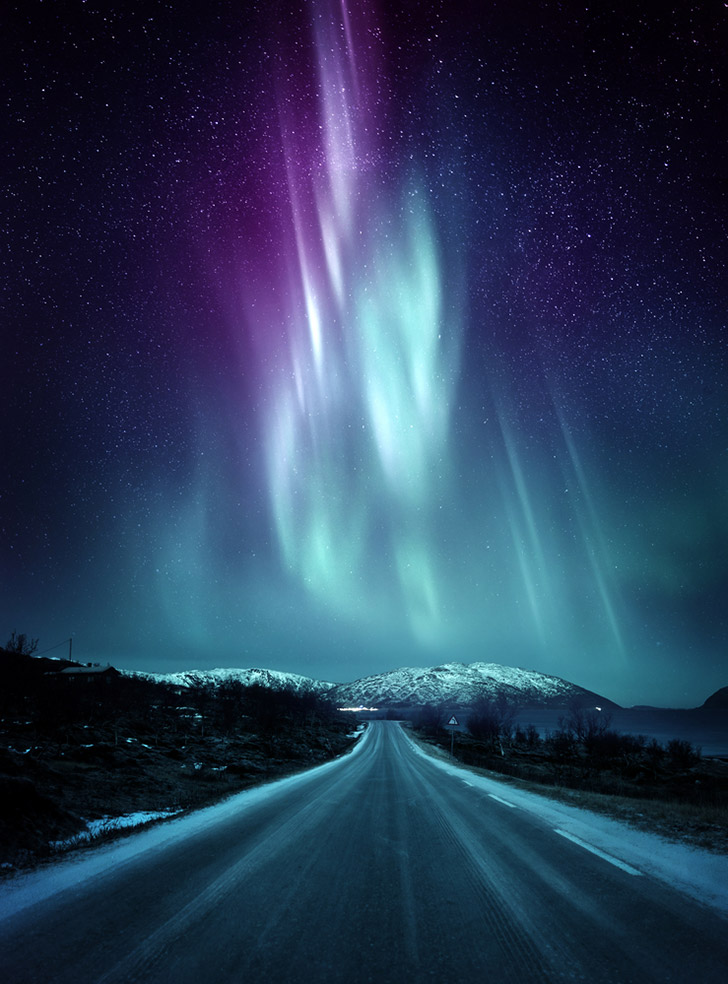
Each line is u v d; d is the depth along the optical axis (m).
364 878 7.24
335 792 18.94
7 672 49.38
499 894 6.42
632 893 6.39
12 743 25.17
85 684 54.41
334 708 132.75
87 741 28.83
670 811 13.88
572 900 6.14
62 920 5.52
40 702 38.41
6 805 10.69
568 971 4.24
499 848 9.19
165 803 16.50
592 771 47.19
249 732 51.94
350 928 5.29
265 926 5.34
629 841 9.70
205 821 12.45
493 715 85.75
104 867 7.92
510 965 4.37
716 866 7.76
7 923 5.46
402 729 110.81
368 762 36.88
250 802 16.16
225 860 8.37
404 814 13.45
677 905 5.91
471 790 19.58
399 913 5.75
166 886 6.84
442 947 4.77
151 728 39.75
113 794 16.94
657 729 170.88
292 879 7.20
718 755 74.69
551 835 10.37
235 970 4.30
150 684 75.88
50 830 10.69
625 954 4.57
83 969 4.32
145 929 5.24
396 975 4.19
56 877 7.37
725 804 21.42
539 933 5.09
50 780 17.28
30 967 4.36
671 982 4.05
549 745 72.19
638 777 43.47
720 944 4.79
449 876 7.32
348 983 4.05
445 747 60.94
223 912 5.78
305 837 10.40
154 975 4.21
